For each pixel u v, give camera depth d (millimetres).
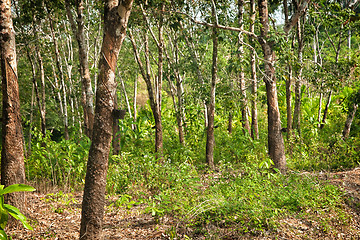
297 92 11664
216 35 7773
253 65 9844
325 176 7949
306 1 7762
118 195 6770
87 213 3811
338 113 14148
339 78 8344
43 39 12633
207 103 11461
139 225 5105
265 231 4855
